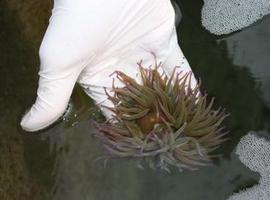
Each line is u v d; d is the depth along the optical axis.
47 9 0.79
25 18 0.79
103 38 0.73
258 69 0.78
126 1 0.73
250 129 0.76
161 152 0.73
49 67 0.73
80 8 0.72
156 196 0.74
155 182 0.74
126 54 0.76
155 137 0.73
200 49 0.79
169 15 0.76
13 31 0.79
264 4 0.80
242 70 0.78
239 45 0.79
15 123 0.77
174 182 0.74
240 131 0.76
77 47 0.73
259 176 0.75
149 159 0.74
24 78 0.78
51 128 0.77
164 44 0.76
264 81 0.78
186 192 0.74
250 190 0.75
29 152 0.76
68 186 0.75
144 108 0.73
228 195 0.74
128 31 0.74
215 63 0.78
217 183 0.75
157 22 0.75
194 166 0.75
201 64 0.78
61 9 0.73
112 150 0.75
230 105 0.77
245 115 0.76
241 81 0.78
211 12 0.80
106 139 0.74
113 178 0.75
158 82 0.74
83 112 0.77
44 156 0.76
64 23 0.72
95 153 0.75
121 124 0.74
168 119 0.73
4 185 0.75
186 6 0.80
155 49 0.76
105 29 0.73
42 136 0.76
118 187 0.74
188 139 0.73
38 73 0.77
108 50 0.75
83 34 0.72
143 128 0.74
